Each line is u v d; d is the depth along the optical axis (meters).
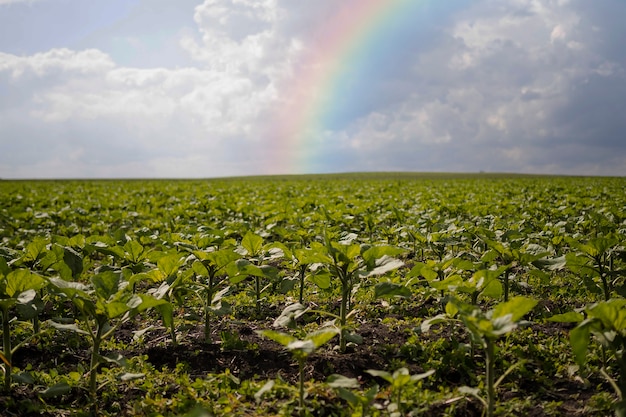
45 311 6.93
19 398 4.36
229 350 5.48
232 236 12.05
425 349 5.28
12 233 12.80
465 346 5.02
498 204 15.61
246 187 32.66
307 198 18.02
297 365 5.05
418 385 4.50
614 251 6.28
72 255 5.42
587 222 9.65
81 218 13.98
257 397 4.21
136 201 20.47
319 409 4.20
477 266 5.86
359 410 4.02
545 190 23.16
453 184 35.06
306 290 8.03
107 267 5.59
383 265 4.61
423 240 7.88
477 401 4.32
